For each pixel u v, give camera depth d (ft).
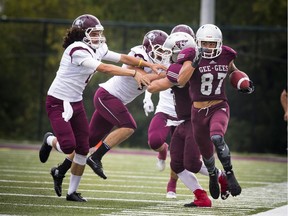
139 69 95.71
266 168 166.20
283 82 219.61
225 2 257.75
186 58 84.74
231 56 86.48
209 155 88.02
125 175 133.49
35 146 214.07
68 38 92.22
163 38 97.76
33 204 87.45
